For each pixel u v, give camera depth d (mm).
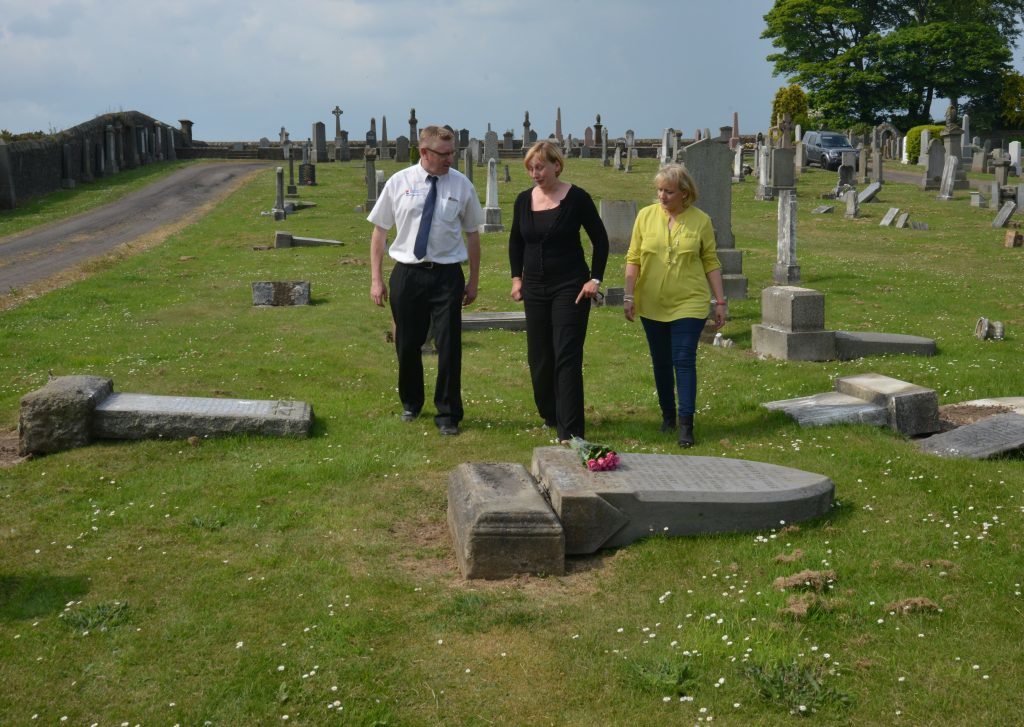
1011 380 9352
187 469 6598
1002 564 4801
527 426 7750
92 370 10188
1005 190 29188
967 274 18438
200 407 7469
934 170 35125
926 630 4137
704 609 4414
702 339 12438
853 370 9969
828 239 24375
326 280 18016
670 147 43625
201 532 5492
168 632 4281
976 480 6035
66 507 5926
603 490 5199
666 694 3725
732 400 8602
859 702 3609
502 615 4402
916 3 70500
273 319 13641
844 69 67812
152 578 4875
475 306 15031
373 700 3721
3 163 35719
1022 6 71375
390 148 57125
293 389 9289
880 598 4426
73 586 4773
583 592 4699
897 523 5387
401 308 7449
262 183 42281
